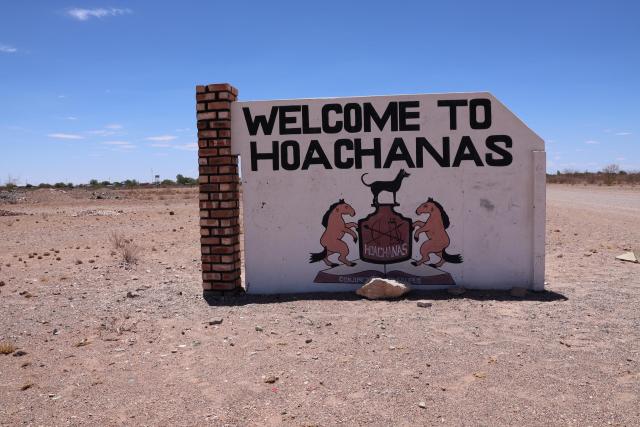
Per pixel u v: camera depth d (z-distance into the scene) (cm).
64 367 512
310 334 589
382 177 791
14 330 632
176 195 4694
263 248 809
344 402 420
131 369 502
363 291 755
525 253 774
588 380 446
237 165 808
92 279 923
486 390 433
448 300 726
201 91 780
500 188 775
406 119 784
